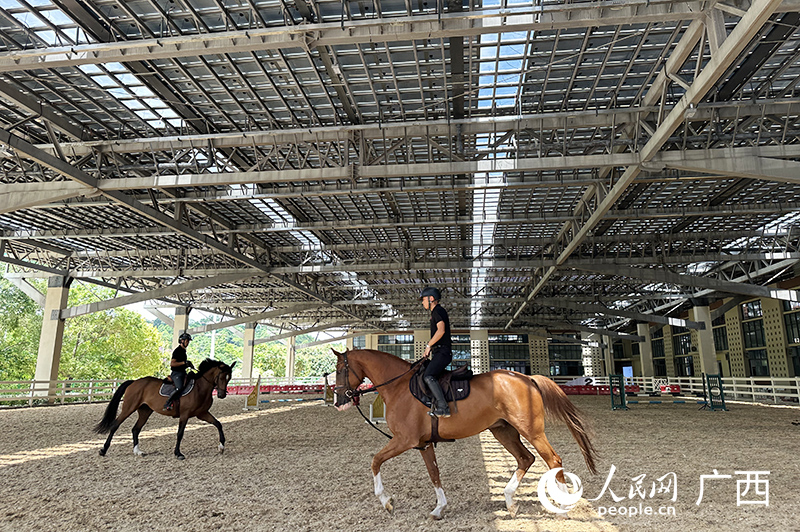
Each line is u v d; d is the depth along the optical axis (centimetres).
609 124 1191
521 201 1841
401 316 4475
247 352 4406
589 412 2009
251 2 861
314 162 1526
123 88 1133
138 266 2744
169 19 904
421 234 2294
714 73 817
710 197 1770
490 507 570
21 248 2475
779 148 1123
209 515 548
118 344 4338
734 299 3306
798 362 2891
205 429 1419
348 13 823
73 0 859
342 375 584
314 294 3042
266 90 1159
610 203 1453
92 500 614
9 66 887
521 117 1184
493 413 532
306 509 569
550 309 4347
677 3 805
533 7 809
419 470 791
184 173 1516
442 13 805
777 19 904
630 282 3145
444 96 1159
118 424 940
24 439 1216
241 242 2294
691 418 1725
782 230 2153
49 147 1342
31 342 3972
